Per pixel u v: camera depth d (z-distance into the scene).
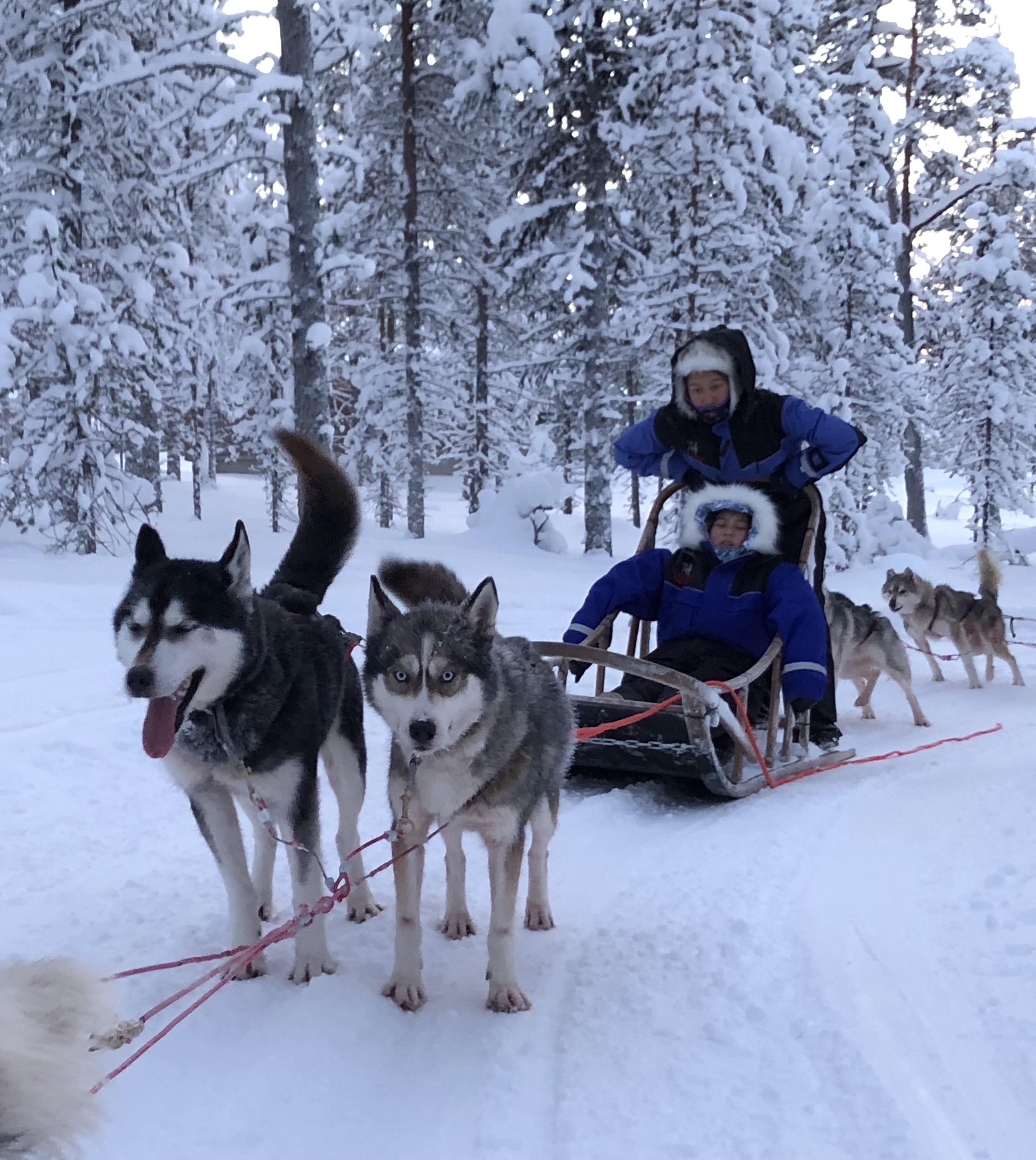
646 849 3.96
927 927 3.05
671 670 4.04
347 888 2.84
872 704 7.70
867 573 15.43
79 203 13.22
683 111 14.02
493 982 2.66
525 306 17.14
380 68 17.38
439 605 2.84
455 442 21.53
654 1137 2.04
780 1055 2.36
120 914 3.24
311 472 3.68
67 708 5.86
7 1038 1.06
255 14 11.94
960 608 8.46
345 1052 2.38
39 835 4.02
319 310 12.52
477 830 2.80
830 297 17.91
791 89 16.16
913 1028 2.44
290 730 2.86
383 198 18.08
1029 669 9.32
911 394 18.00
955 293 21.23
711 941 3.03
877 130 18.19
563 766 3.31
